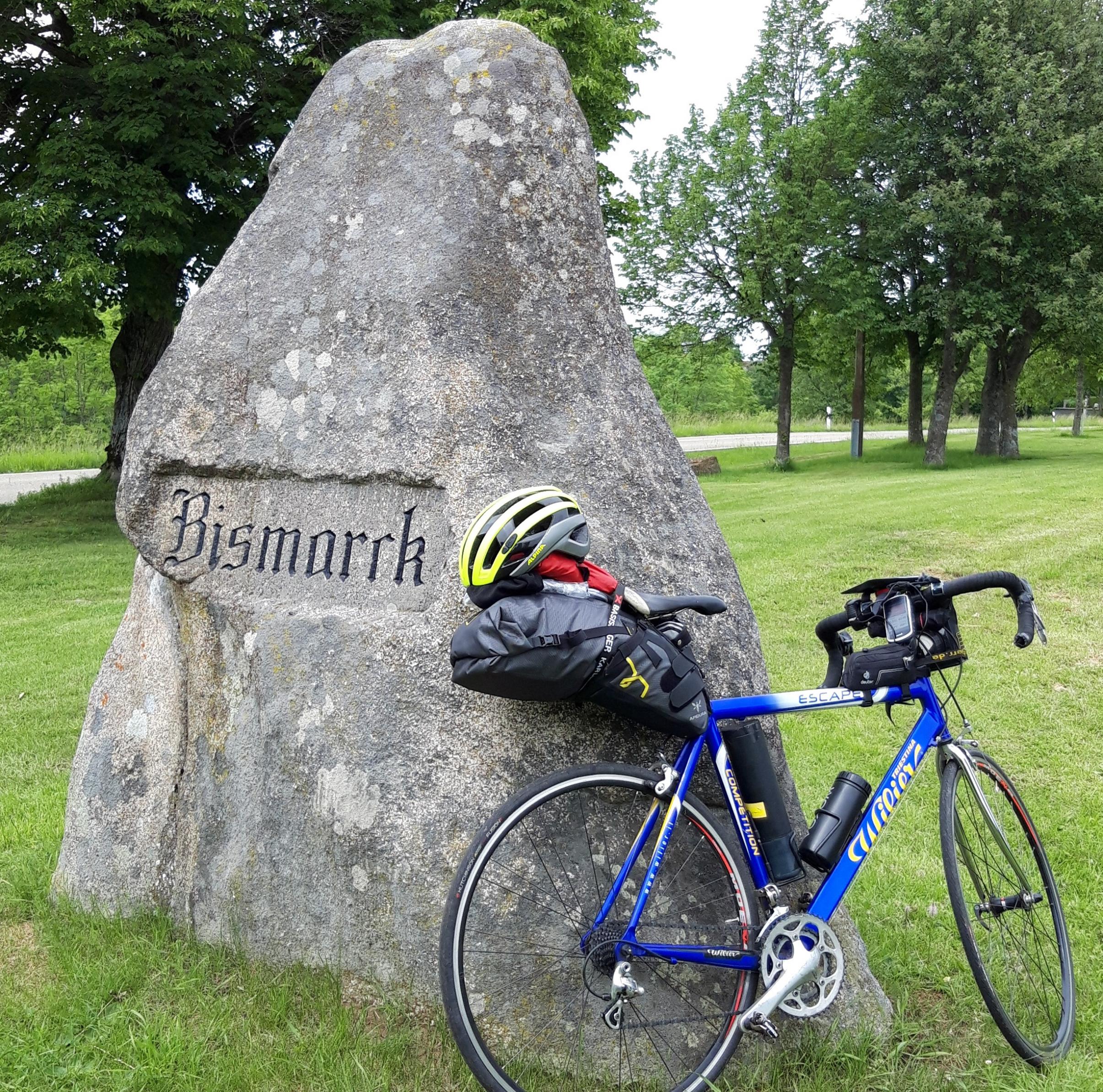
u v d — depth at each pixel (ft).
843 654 10.16
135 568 12.91
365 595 10.69
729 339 87.04
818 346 100.53
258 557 11.44
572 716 9.78
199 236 50.90
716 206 82.23
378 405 10.74
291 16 48.29
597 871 9.48
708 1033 9.36
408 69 11.65
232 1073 9.10
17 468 103.50
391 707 10.02
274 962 10.61
